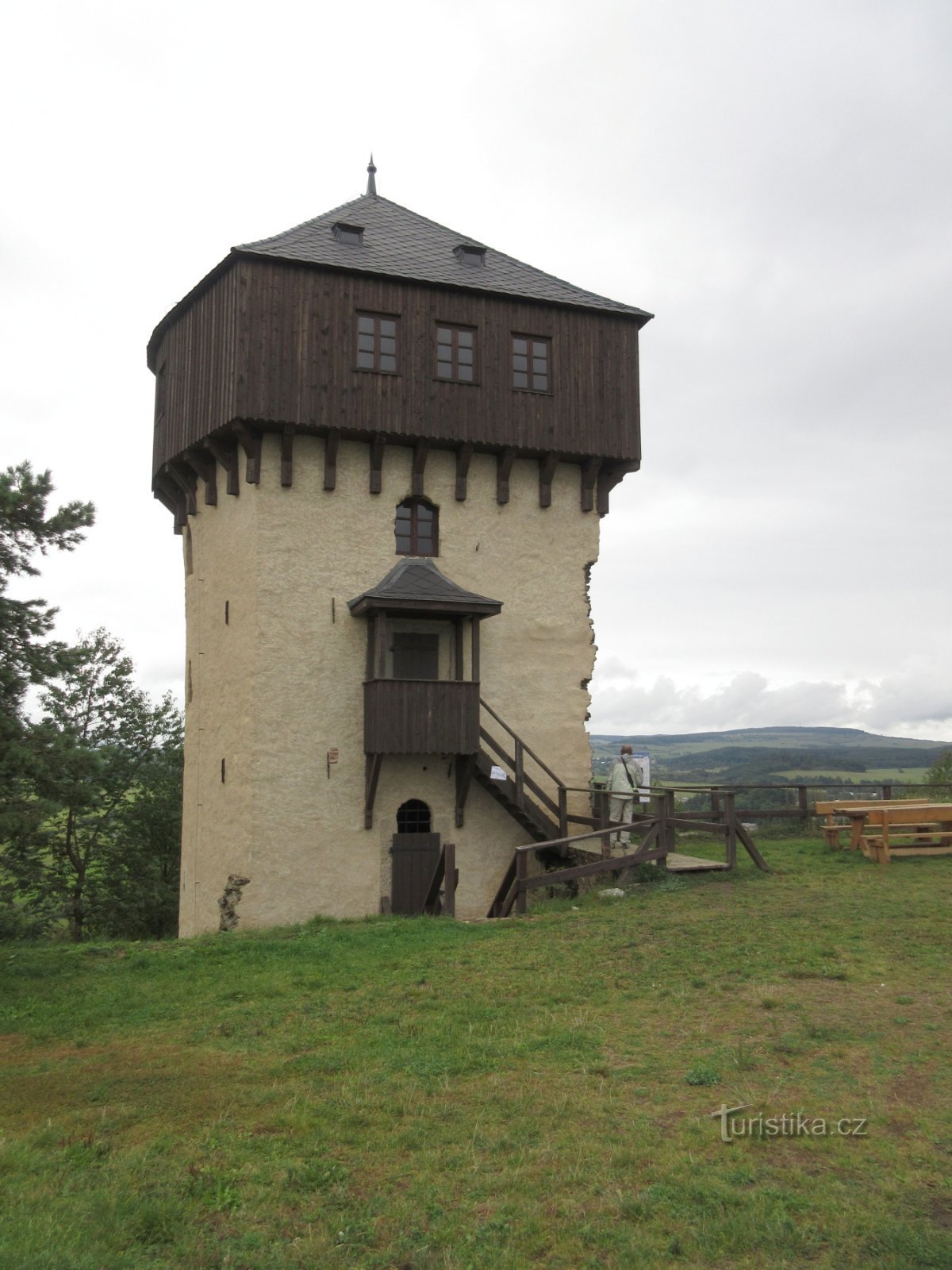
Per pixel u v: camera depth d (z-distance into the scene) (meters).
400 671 19.59
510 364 20.38
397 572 19.14
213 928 19.11
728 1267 5.06
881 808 17.39
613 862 15.73
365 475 19.62
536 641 20.66
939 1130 6.41
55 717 29.69
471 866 19.45
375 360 19.31
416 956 11.92
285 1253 5.28
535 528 20.89
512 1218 5.58
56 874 29.16
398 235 21.78
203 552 21.20
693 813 17.75
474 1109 7.08
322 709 18.80
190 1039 9.09
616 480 21.66
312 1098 7.40
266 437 18.95
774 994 9.42
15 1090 7.88
